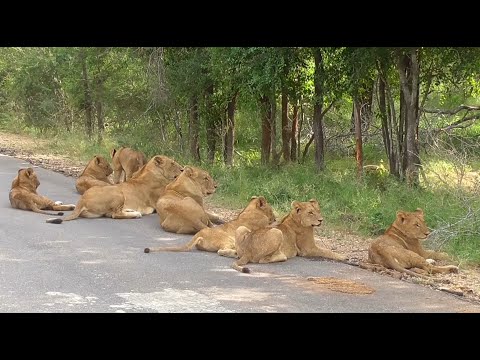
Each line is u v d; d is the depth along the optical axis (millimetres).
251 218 10703
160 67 21016
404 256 10031
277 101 21969
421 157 16781
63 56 26328
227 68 18375
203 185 12617
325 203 14555
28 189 13359
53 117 29031
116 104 24406
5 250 10156
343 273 9719
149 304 7922
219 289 8641
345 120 25406
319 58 17609
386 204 14172
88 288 8461
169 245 10875
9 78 31391
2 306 7684
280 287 8852
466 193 13828
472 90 20031
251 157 24406
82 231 11547
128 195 12891
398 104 23312
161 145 22766
